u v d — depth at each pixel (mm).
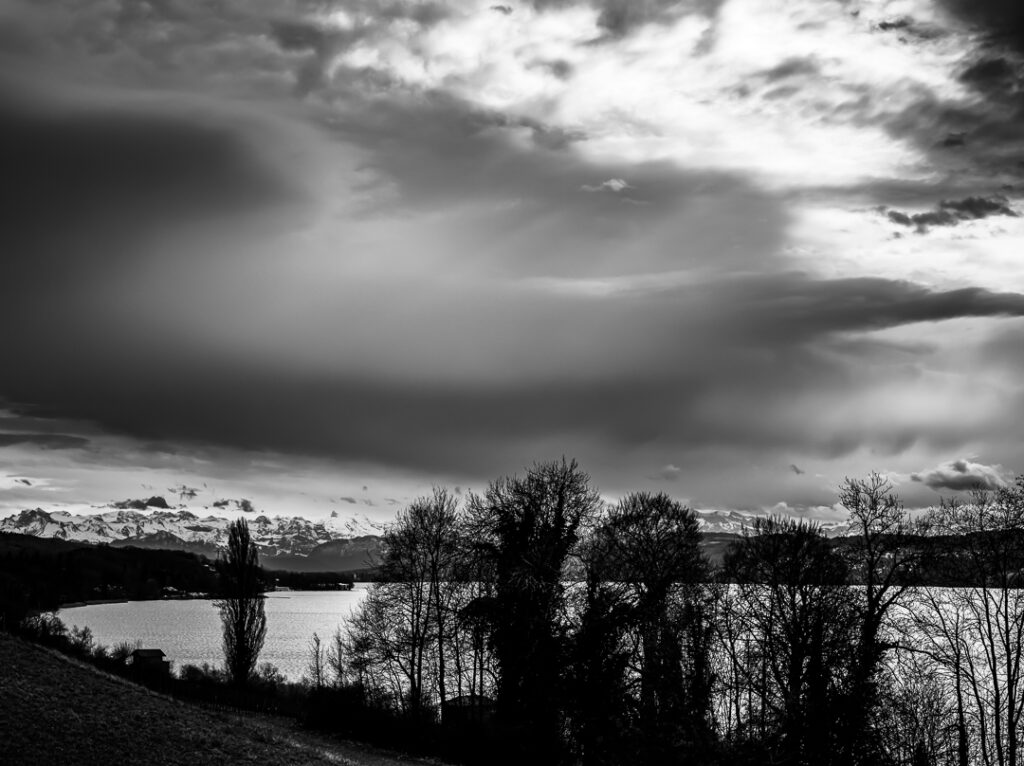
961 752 54844
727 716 51188
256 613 94562
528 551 58906
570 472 62875
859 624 50250
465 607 62344
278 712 70688
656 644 49625
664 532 58844
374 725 64062
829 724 44094
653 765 45219
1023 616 55688
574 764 51938
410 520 74500
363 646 74938
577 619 50938
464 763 58062
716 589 56281
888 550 52156
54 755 33594
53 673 44281
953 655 56438
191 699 67375
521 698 54719
